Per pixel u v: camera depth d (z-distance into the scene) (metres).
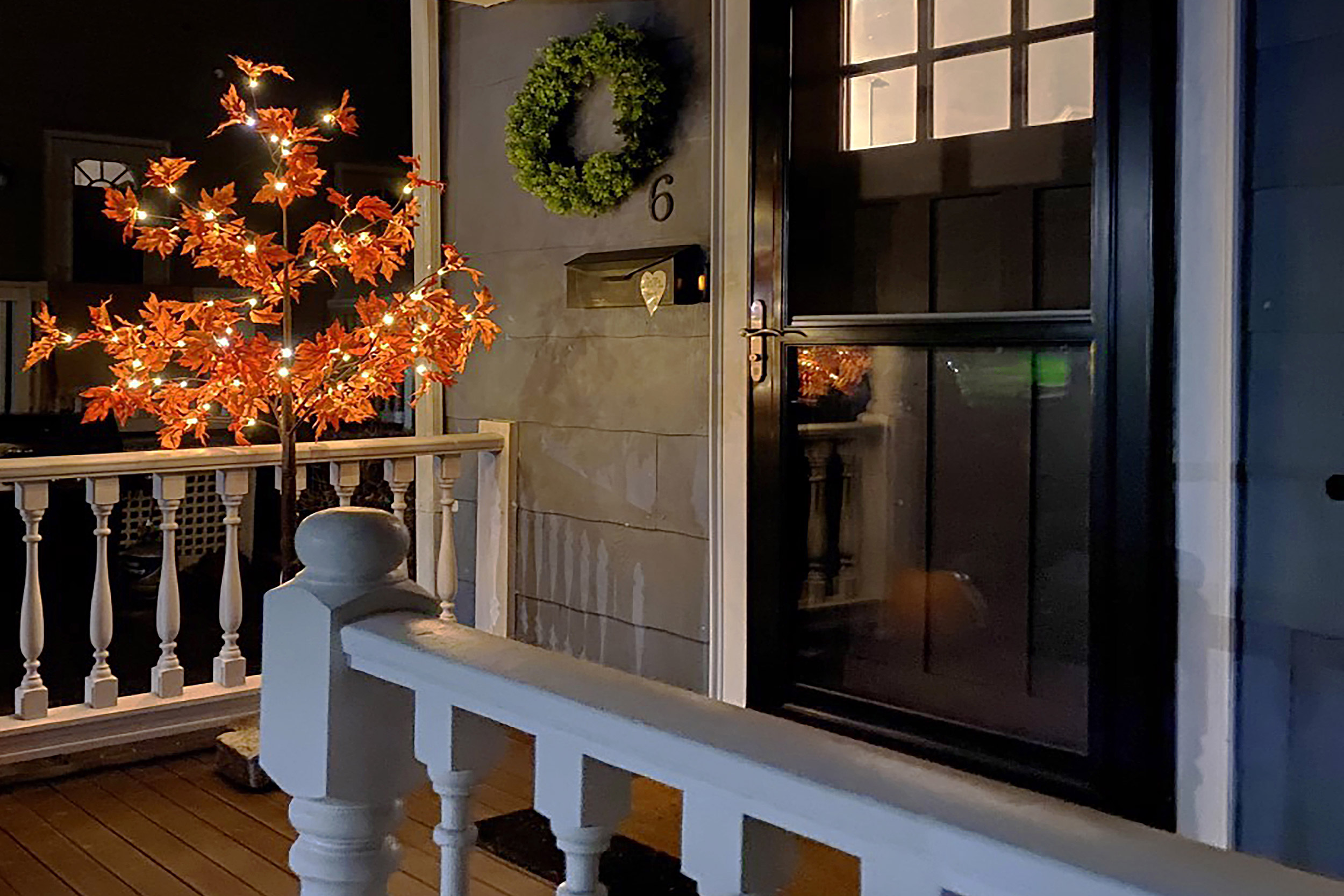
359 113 9.12
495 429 4.29
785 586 3.30
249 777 3.27
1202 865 0.66
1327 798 2.42
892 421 3.11
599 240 3.89
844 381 3.20
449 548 4.16
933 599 3.04
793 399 3.29
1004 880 0.71
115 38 8.37
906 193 3.03
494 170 4.28
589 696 1.03
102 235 8.43
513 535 4.26
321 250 3.29
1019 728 2.89
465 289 4.43
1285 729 2.48
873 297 3.11
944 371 3.00
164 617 3.62
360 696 1.29
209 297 8.76
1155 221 2.55
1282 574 2.47
